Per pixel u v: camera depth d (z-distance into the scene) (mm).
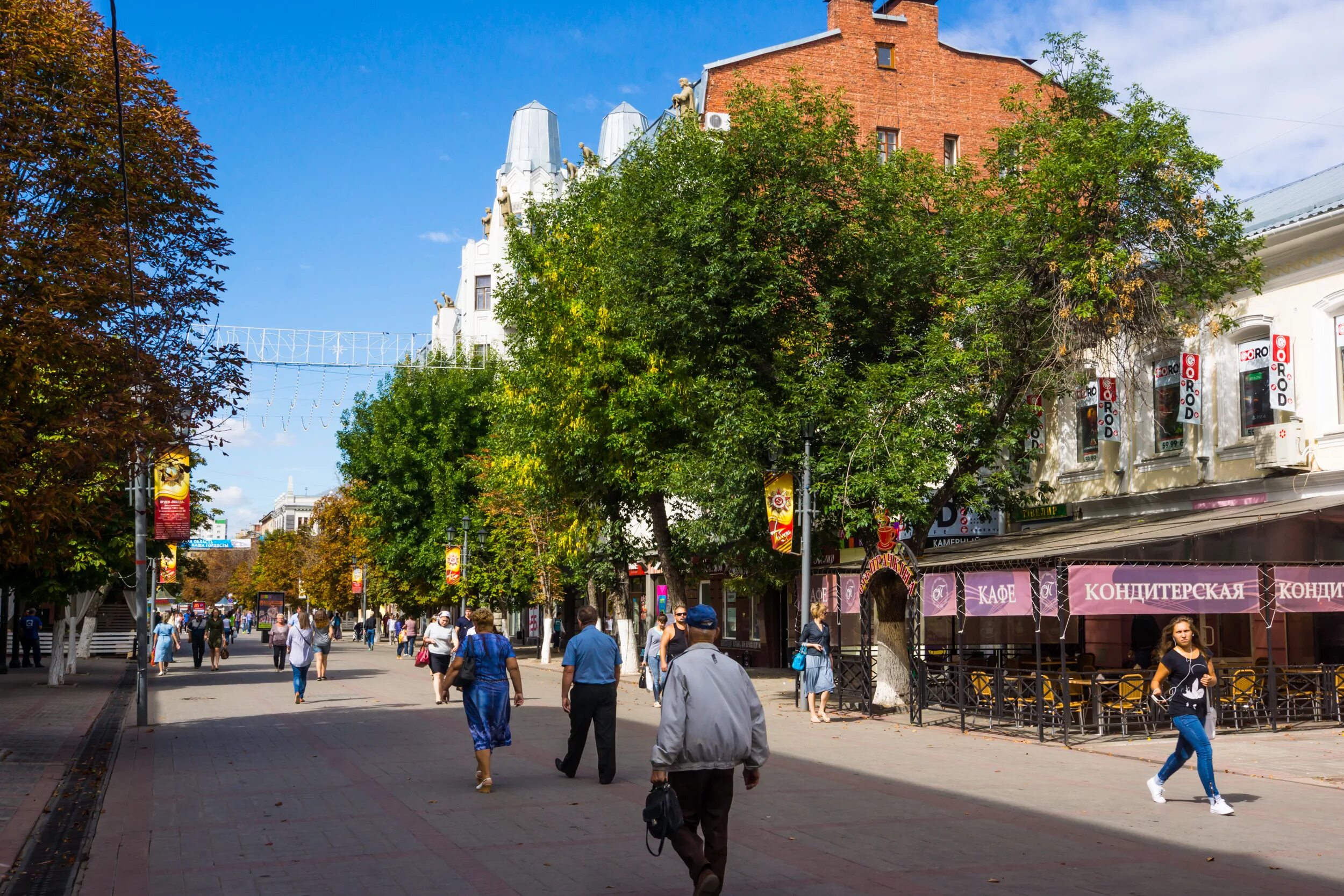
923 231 23781
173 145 15453
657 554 32062
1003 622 27031
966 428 20922
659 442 26453
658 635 23750
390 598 55781
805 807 10727
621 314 24969
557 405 27328
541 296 28375
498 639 11969
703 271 22688
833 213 22359
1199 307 20078
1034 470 28141
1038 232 20375
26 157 14008
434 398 51312
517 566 43500
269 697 26250
